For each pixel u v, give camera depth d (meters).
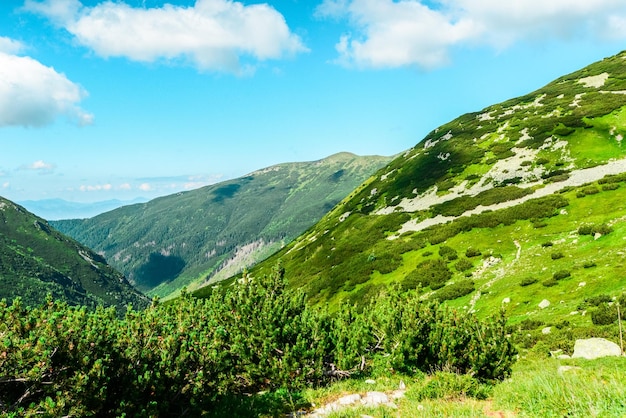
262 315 13.80
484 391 10.36
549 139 63.91
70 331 7.80
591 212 37.81
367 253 52.50
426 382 11.26
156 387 9.02
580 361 15.29
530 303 26.47
